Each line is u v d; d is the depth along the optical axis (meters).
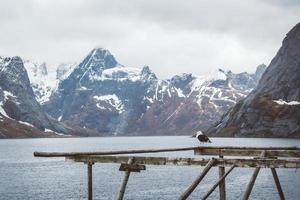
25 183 91.75
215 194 68.56
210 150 25.92
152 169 118.50
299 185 78.44
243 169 111.50
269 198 64.75
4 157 182.38
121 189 21.98
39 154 22.75
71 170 122.56
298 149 26.08
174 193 72.81
